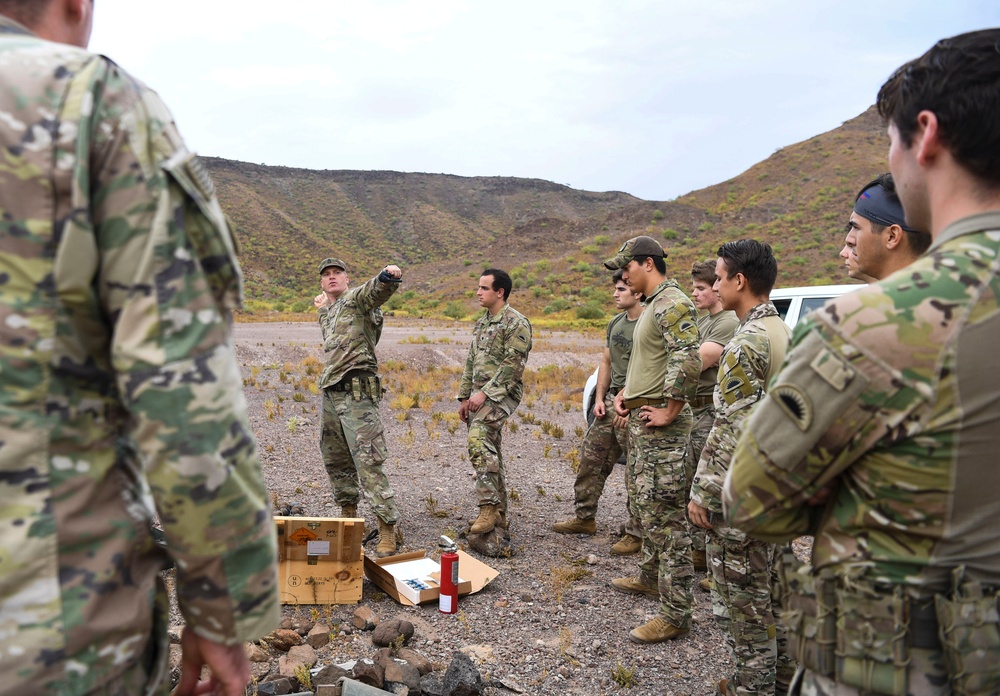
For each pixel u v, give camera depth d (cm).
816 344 126
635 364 396
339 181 19675
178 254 107
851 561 126
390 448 835
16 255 100
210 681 130
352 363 464
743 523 139
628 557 491
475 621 383
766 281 292
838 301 127
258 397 1139
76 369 105
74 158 101
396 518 468
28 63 105
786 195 11288
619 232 11512
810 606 132
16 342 100
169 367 104
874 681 122
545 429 998
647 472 370
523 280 8400
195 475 104
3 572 99
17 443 100
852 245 221
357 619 364
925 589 120
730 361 271
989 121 122
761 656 278
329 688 269
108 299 105
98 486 108
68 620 102
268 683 288
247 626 113
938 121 127
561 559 482
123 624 107
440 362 1842
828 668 128
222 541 108
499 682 319
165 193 107
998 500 120
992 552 121
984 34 126
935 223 132
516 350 496
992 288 118
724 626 288
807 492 130
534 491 671
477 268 10988
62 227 101
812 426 125
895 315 120
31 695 100
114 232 104
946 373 116
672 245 10162
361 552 391
